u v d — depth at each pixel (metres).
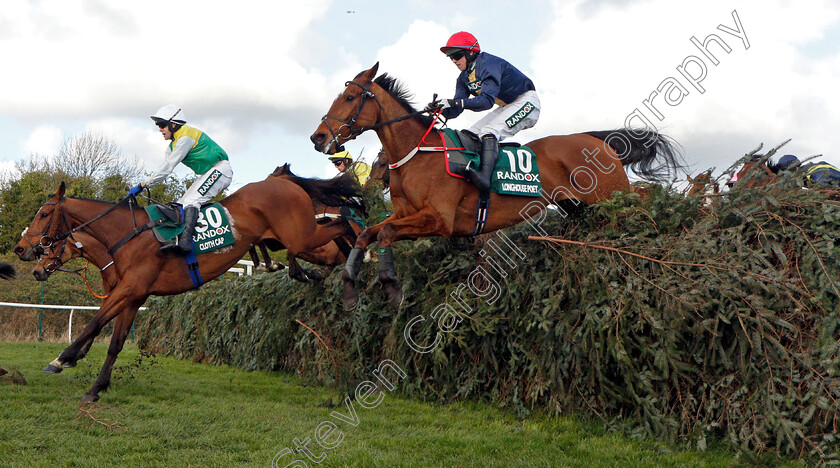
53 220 4.72
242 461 3.30
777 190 3.63
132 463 3.17
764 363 3.26
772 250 3.49
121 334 4.75
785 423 3.08
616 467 3.14
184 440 3.64
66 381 5.35
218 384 5.81
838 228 3.32
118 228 4.72
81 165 26.11
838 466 2.98
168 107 4.95
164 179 4.86
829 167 4.32
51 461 3.17
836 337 3.15
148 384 5.55
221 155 5.12
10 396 4.55
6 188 21.62
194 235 4.79
